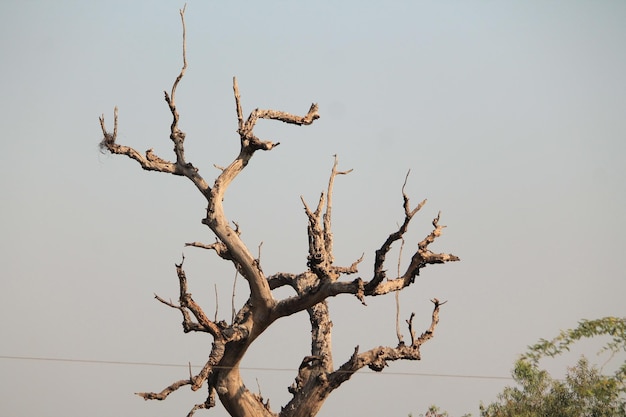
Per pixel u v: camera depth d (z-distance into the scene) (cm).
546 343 2311
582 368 3225
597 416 2941
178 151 3469
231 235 3381
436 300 3653
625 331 2273
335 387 3616
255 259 3406
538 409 3183
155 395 3186
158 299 3303
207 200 3416
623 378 2462
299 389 3666
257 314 3472
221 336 3356
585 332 2289
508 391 3494
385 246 3247
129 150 3400
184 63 3484
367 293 3306
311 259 3394
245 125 3434
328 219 3722
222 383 3547
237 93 3447
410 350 3581
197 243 3500
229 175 3419
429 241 3350
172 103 3459
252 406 3600
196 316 3312
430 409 4194
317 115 3575
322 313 3916
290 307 3438
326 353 3781
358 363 3578
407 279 3378
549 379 3234
